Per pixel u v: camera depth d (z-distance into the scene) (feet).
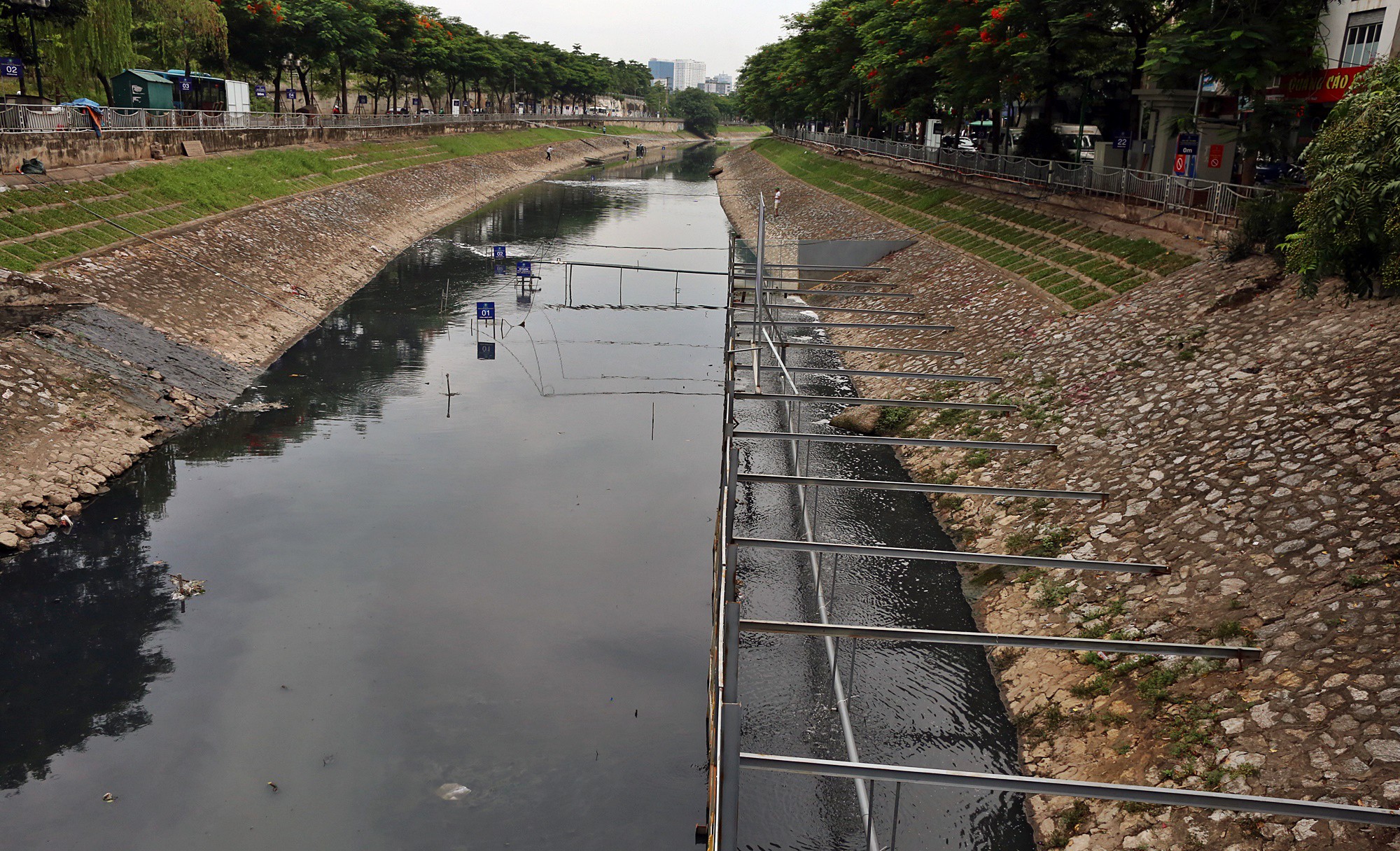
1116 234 110.73
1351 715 38.81
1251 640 45.62
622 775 48.83
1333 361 63.62
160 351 99.25
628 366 119.75
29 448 75.41
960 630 58.54
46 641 58.44
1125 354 80.94
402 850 43.60
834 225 194.90
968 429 82.89
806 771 26.32
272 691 54.49
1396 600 43.34
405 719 52.60
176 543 70.38
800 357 117.19
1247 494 55.98
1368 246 56.49
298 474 83.41
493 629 61.11
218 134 183.32
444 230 223.30
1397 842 32.96
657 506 79.20
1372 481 51.57
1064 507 65.00
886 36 190.80
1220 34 101.60
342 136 243.81
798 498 78.79
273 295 132.36
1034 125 162.50
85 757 49.11
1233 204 95.50
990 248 131.44
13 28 154.81
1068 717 47.52
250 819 45.19
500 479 84.02
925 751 48.21
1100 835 39.83
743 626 37.17
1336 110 57.88
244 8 215.51
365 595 64.59
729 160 446.19
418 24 301.02
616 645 59.67
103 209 125.70
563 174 385.50
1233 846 36.11
